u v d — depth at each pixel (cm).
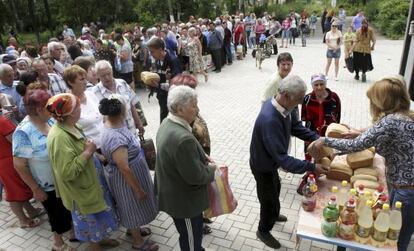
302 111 411
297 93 279
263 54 1387
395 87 242
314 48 1700
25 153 313
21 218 408
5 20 2453
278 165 304
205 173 268
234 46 1546
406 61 432
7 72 485
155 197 343
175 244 368
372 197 248
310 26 2209
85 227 317
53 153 282
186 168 256
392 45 1648
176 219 290
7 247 376
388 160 260
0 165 369
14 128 367
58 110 276
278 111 292
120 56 890
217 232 381
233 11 2988
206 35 1293
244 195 451
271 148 290
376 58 1322
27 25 3052
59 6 2966
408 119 242
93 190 303
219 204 314
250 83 1066
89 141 301
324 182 294
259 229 360
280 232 375
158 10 2806
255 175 331
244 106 835
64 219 349
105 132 303
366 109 743
